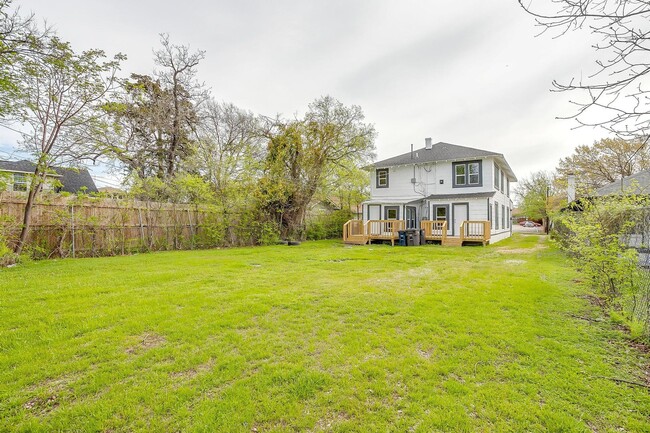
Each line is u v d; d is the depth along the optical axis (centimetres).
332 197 2100
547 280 609
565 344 316
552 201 2525
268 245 1448
